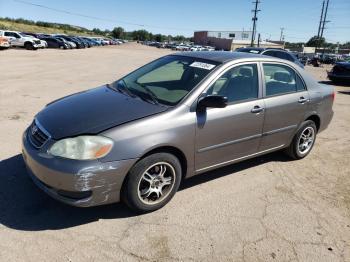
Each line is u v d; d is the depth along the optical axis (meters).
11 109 7.56
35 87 10.73
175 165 3.70
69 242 3.15
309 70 30.86
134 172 3.40
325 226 3.71
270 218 3.78
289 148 5.30
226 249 3.23
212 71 4.09
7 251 2.98
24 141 3.65
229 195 4.20
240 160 4.51
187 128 3.68
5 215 3.46
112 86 4.59
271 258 3.17
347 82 16.66
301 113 5.11
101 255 3.02
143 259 3.01
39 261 2.90
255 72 4.50
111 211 3.66
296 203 4.14
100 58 26.86
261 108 4.45
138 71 4.89
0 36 29.34
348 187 4.66
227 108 4.08
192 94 3.84
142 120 3.44
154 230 3.41
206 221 3.62
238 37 108.75
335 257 3.25
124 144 3.27
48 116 3.67
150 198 3.67
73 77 13.82
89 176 3.14
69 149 3.18
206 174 4.71
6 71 14.71
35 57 24.02
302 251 3.29
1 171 4.34
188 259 3.06
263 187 4.48
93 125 3.33
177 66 4.51
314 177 4.91
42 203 3.71
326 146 6.29
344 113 9.41
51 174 3.17
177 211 3.77
